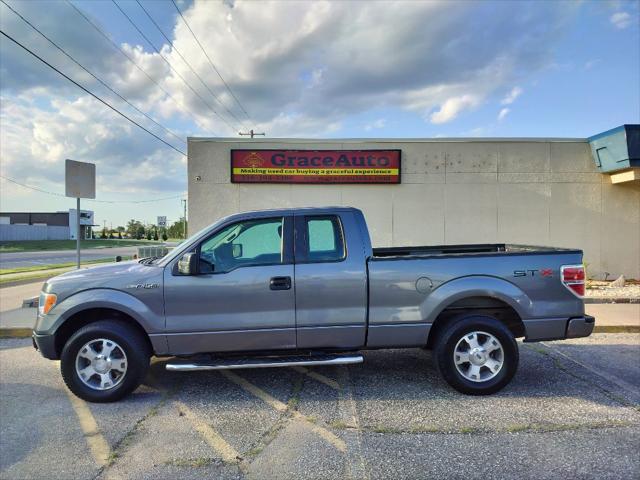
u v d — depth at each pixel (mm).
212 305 4414
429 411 4137
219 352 4492
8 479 3037
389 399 4438
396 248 6531
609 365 5574
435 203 12336
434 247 6516
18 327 7445
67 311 4375
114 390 4348
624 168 11609
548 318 4590
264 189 12211
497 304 4715
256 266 4504
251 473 3098
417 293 4531
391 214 12312
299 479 3021
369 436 3645
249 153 12117
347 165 12234
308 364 4402
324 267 4504
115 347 4387
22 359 5992
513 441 3539
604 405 4266
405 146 12312
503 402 4344
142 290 4395
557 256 4648
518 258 4613
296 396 4539
